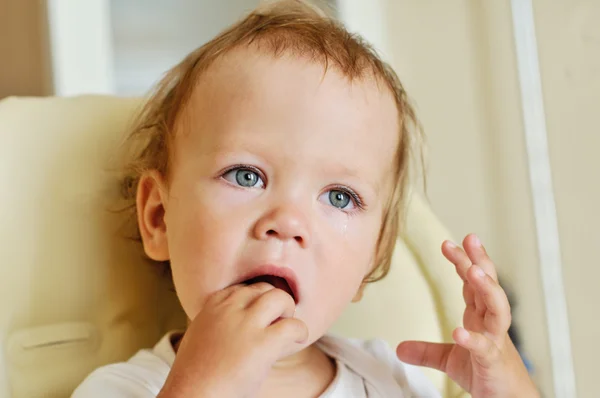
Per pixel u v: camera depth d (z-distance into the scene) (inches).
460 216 55.3
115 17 54.2
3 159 27.2
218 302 21.9
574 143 43.7
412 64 59.6
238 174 24.6
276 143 24.6
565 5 43.9
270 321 21.4
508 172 51.1
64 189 28.3
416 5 59.1
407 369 32.3
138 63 55.2
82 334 28.4
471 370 27.8
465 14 54.3
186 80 28.2
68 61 49.7
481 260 27.1
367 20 61.2
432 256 34.8
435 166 57.2
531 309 49.8
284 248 23.7
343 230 25.6
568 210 44.4
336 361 29.9
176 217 25.5
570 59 43.7
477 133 53.6
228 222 23.8
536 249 49.3
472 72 53.8
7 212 26.9
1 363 25.7
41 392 26.9
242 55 26.2
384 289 33.9
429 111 57.9
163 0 56.1
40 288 27.3
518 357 27.5
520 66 49.1
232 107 25.1
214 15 57.4
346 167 25.5
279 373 28.0
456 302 34.2
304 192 24.7
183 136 26.4
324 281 24.8
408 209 34.6
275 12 32.6
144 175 28.6
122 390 24.9
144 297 30.2
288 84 25.3
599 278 42.5
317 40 27.8
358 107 26.2
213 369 20.4
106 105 30.4
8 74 48.0
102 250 29.0
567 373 47.6
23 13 48.4
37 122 28.4
